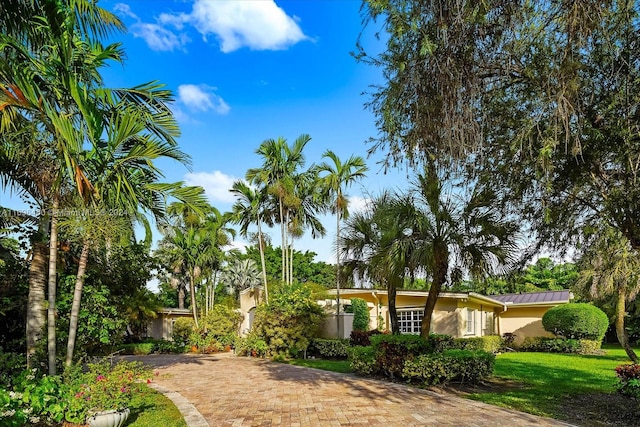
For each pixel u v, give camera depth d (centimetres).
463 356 1005
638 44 489
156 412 761
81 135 727
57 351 942
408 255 975
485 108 566
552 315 2002
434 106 531
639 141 489
